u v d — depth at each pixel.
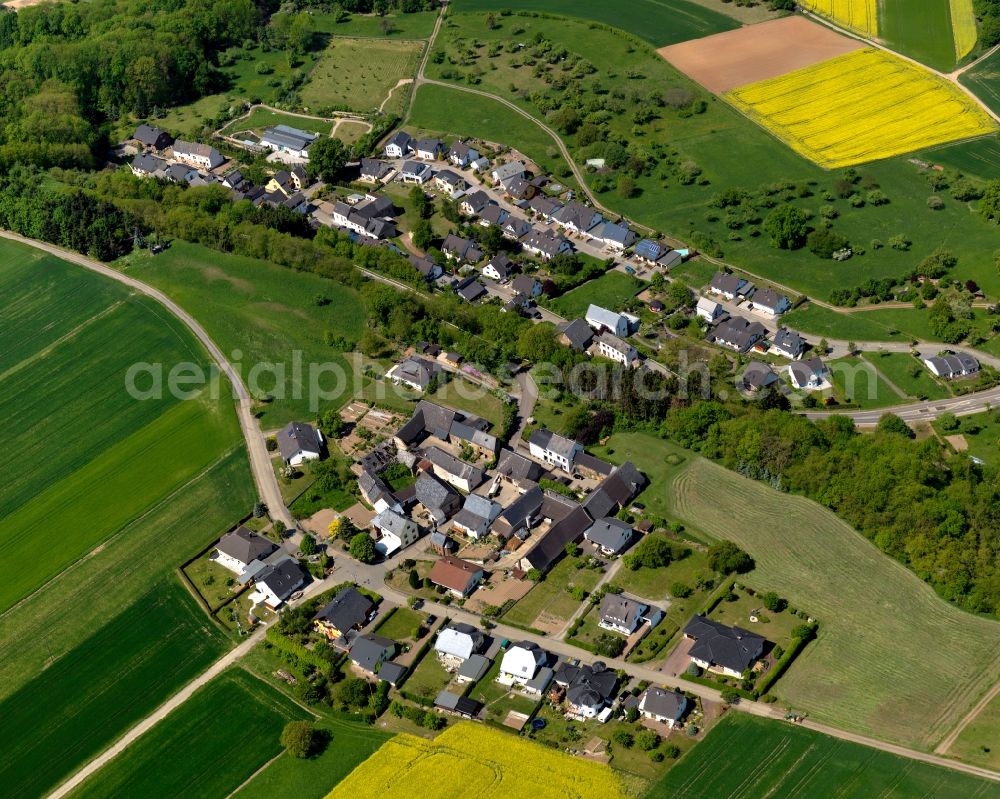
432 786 180.75
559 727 190.62
